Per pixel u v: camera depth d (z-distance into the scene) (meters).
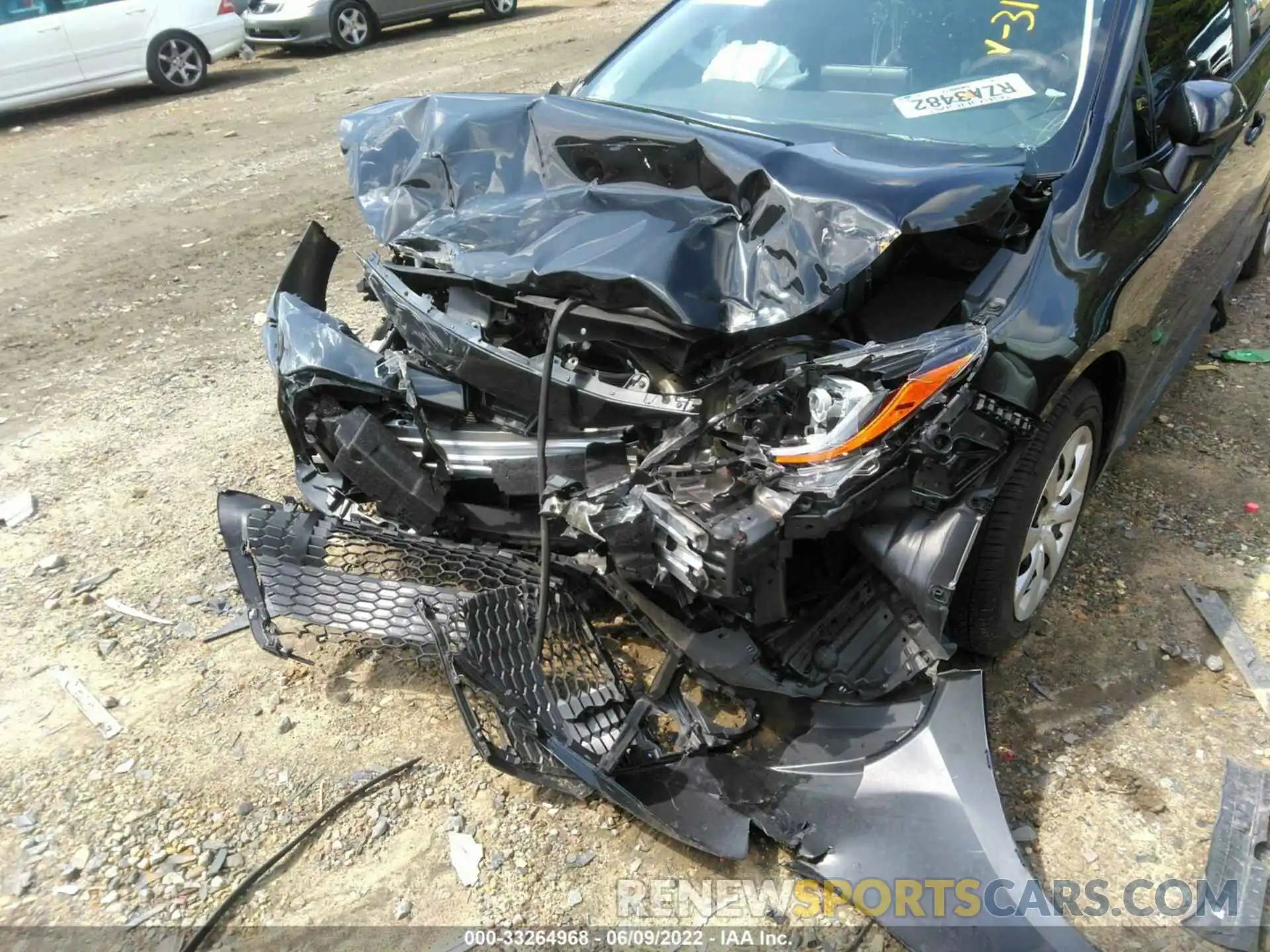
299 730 2.69
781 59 3.25
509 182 2.78
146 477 3.87
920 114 2.91
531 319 2.53
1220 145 3.28
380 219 2.85
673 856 2.30
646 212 2.46
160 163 8.30
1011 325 2.30
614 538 2.11
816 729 2.31
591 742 2.32
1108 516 3.37
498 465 2.47
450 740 2.64
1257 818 2.29
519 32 13.27
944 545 2.17
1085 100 2.80
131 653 2.98
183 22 10.74
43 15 9.96
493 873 2.28
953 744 2.15
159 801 2.49
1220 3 3.65
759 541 1.96
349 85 10.70
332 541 2.75
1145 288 2.86
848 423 2.06
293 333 2.70
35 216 7.12
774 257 2.26
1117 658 2.80
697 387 2.28
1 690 2.85
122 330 5.22
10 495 3.77
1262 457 3.66
